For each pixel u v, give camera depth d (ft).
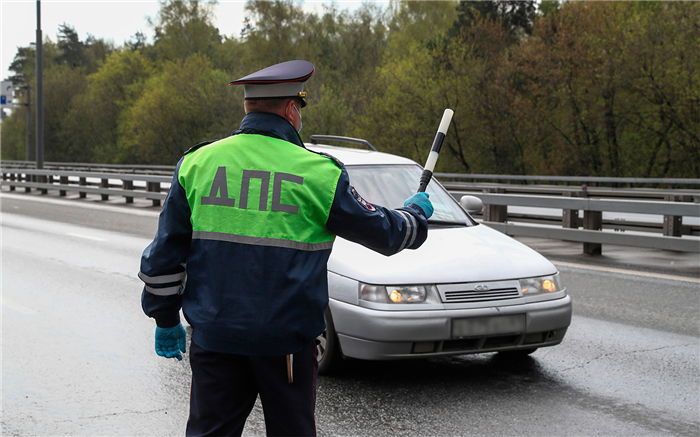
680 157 104.83
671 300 23.04
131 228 48.08
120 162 228.02
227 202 7.10
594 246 33.32
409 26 193.06
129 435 12.79
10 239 42.06
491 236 17.17
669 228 33.06
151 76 224.53
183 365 17.01
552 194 68.59
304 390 7.34
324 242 7.29
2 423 13.32
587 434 12.46
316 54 206.49
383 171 18.97
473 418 13.23
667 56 96.53
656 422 13.03
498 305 14.56
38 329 20.39
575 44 108.78
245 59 199.00
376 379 15.51
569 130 118.62
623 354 17.26
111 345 18.72
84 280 28.37
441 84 125.80
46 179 90.07
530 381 15.37
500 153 128.06
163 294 7.44
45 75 254.06
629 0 108.58
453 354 14.47
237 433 7.54
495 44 129.18
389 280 14.33
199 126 192.65
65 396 14.80
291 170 7.15
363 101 143.33
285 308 6.97
